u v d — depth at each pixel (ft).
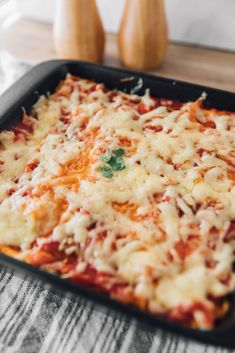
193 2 1.87
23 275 1.03
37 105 1.49
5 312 1.15
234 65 1.87
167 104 1.51
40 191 1.22
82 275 1.06
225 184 1.23
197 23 1.93
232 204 1.18
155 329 0.94
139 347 1.08
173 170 1.28
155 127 1.41
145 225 1.14
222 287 1.01
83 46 1.77
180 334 0.91
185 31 1.97
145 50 1.76
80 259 1.10
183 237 1.11
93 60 1.82
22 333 1.10
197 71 1.84
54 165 1.30
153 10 1.67
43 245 1.12
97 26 1.75
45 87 1.53
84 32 1.73
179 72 1.83
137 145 1.35
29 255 1.10
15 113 1.41
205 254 1.08
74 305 1.16
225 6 1.84
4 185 1.27
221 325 0.97
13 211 1.19
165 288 1.02
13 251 1.13
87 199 1.19
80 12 1.69
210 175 1.25
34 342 1.09
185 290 1.01
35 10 2.14
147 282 1.02
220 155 1.31
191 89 1.47
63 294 1.10
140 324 0.95
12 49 1.97
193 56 1.93
